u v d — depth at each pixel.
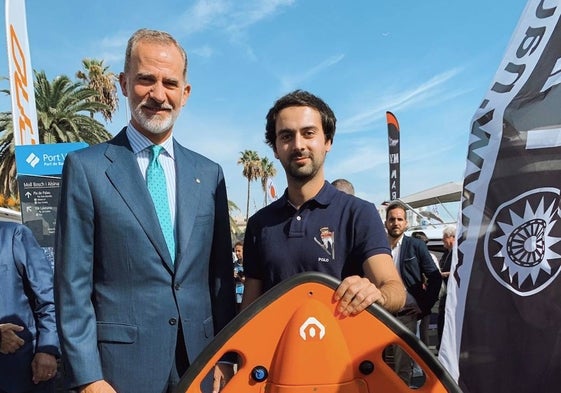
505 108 1.99
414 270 4.68
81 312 1.93
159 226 2.07
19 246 2.91
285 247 2.04
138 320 1.99
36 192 5.63
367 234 1.95
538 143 1.85
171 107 2.15
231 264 2.35
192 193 2.21
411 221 11.43
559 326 1.71
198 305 2.13
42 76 21.08
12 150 20.92
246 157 50.59
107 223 2.01
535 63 1.94
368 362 1.57
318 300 1.58
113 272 2.01
